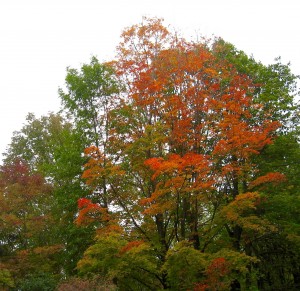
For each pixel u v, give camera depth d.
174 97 19.62
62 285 15.49
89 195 22.28
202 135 20.19
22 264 21.83
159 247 18.61
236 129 17.86
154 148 20.67
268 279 25.92
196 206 19.17
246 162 20.20
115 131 22.06
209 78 20.92
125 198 21.19
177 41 21.81
